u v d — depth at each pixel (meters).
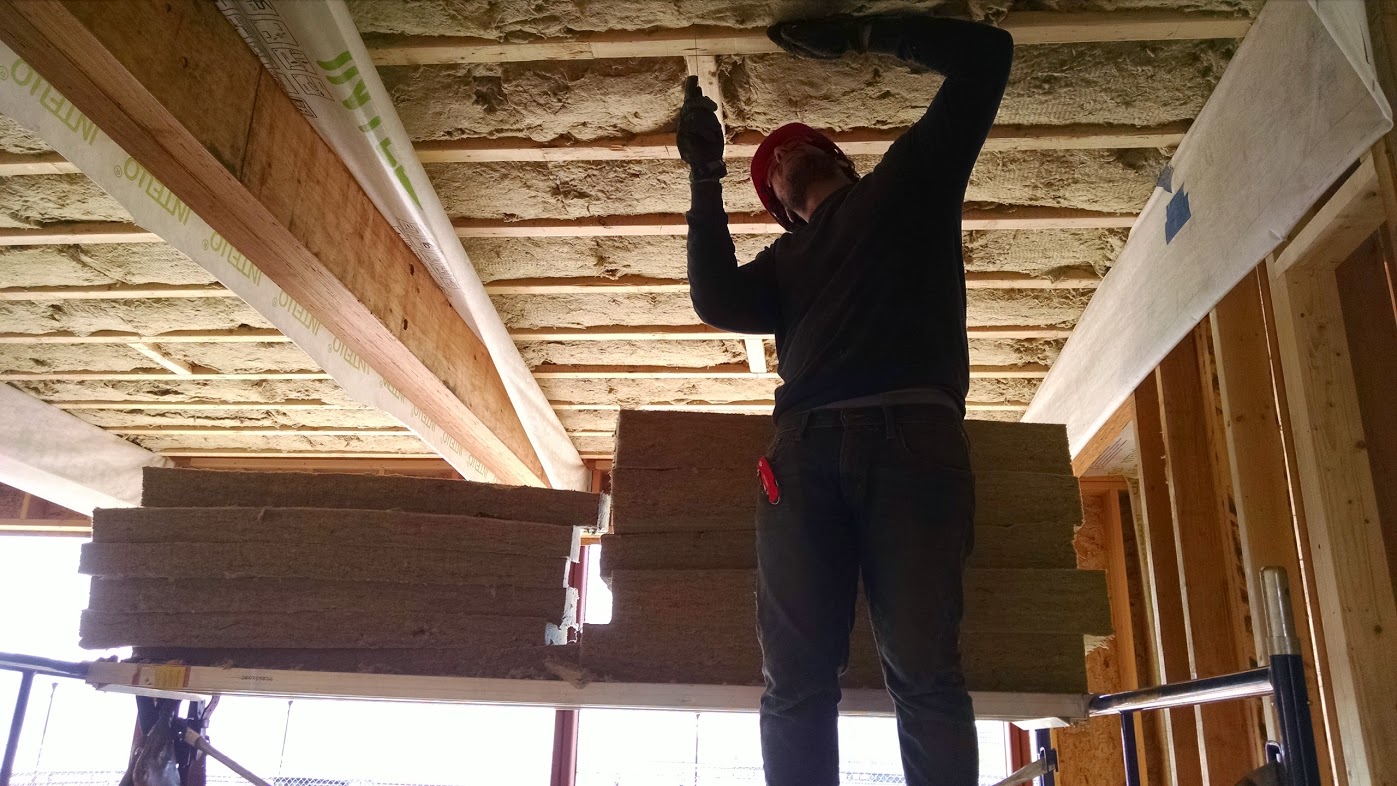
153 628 1.93
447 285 3.45
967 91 1.58
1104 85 2.39
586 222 3.13
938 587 1.34
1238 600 2.58
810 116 2.52
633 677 1.88
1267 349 2.36
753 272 1.74
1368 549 1.93
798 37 2.12
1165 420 2.82
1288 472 2.14
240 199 2.12
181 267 3.60
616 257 3.41
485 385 4.01
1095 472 4.87
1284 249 2.16
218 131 1.97
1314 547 2.01
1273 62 2.05
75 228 3.29
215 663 1.94
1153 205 2.83
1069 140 2.59
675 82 2.42
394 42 2.27
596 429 5.16
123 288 3.75
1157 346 2.80
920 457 1.40
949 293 1.53
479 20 2.21
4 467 4.84
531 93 2.49
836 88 2.41
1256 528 2.28
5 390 4.80
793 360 1.56
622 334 3.99
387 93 2.48
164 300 3.89
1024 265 3.35
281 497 2.04
